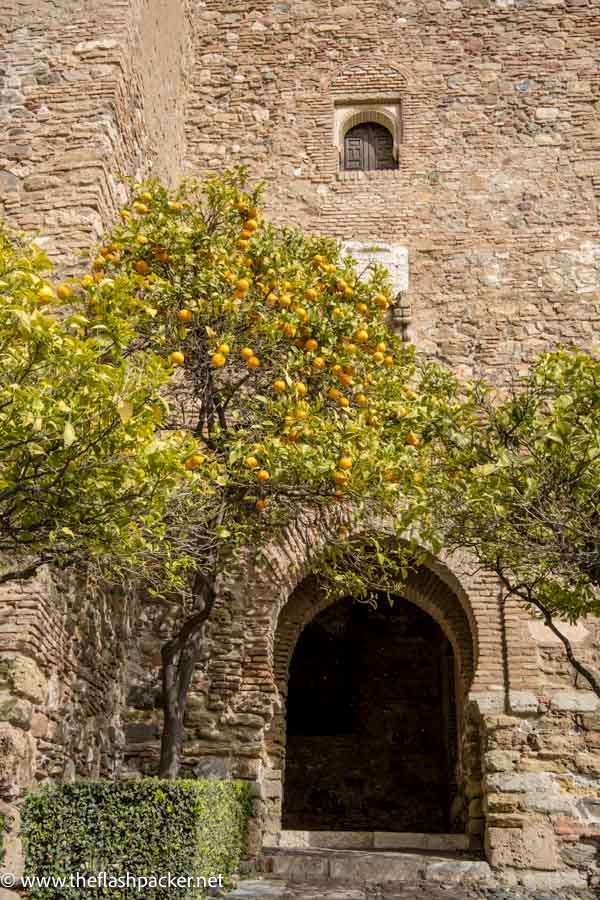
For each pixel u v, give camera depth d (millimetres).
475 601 10422
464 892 8367
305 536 10609
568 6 13398
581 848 9125
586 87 12961
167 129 11930
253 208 8375
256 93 13195
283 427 7574
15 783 6727
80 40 10070
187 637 8148
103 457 4969
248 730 10016
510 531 6910
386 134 13312
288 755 16906
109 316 5102
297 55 13383
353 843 10336
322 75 13258
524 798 9398
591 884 8867
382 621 17625
